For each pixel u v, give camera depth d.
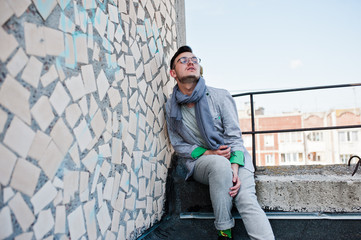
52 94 1.12
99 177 1.41
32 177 1.03
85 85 1.32
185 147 2.16
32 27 1.04
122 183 1.63
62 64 1.18
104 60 1.48
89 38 1.36
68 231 1.19
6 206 0.93
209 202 2.23
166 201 2.23
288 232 2.05
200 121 2.04
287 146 40.53
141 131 1.88
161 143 2.21
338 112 39.69
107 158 1.48
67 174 1.19
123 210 1.63
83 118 1.30
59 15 1.17
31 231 1.02
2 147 0.92
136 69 1.85
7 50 0.94
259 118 40.81
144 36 2.01
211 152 2.06
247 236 2.09
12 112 0.95
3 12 0.93
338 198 2.04
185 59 2.09
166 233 2.06
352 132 39.00
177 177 2.38
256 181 2.13
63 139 1.17
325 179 2.07
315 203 2.06
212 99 2.12
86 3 1.35
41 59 1.07
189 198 2.26
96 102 1.40
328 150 39.50
